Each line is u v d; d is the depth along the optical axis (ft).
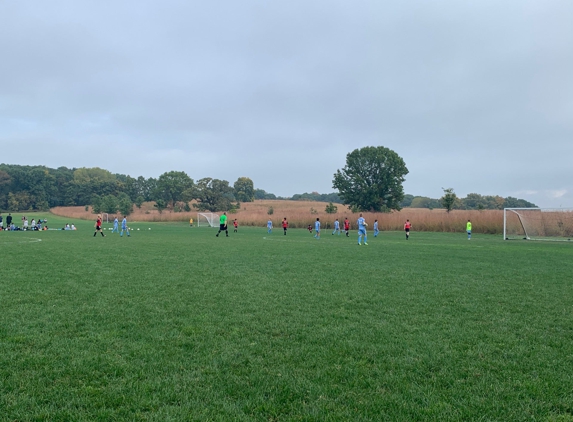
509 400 14.28
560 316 25.54
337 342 20.35
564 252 68.49
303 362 17.65
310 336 21.29
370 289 34.17
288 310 26.86
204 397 14.37
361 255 61.93
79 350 18.90
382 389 15.08
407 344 20.04
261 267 47.50
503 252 67.97
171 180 391.86
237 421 12.77
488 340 20.75
